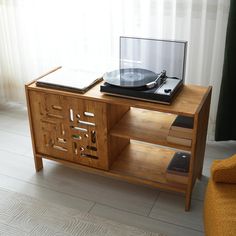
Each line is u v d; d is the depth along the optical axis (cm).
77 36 280
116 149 228
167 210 209
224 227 143
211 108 265
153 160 230
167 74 224
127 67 235
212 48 248
